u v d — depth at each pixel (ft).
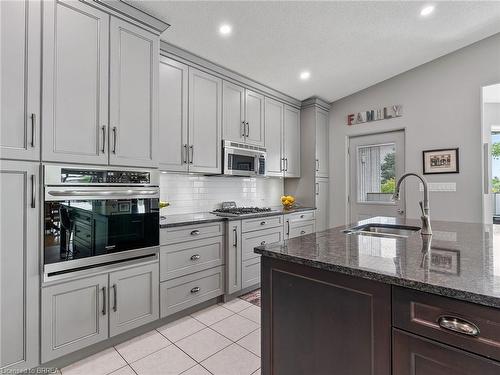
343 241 4.54
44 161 5.26
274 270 3.94
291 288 3.74
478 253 3.68
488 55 9.82
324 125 13.89
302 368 3.63
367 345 3.05
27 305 5.06
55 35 5.41
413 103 11.53
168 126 8.16
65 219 5.49
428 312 2.62
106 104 6.15
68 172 5.55
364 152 13.24
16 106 4.94
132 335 6.72
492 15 8.34
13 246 4.92
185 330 7.11
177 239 7.55
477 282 2.57
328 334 3.38
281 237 10.98
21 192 5.00
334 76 11.37
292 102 13.15
